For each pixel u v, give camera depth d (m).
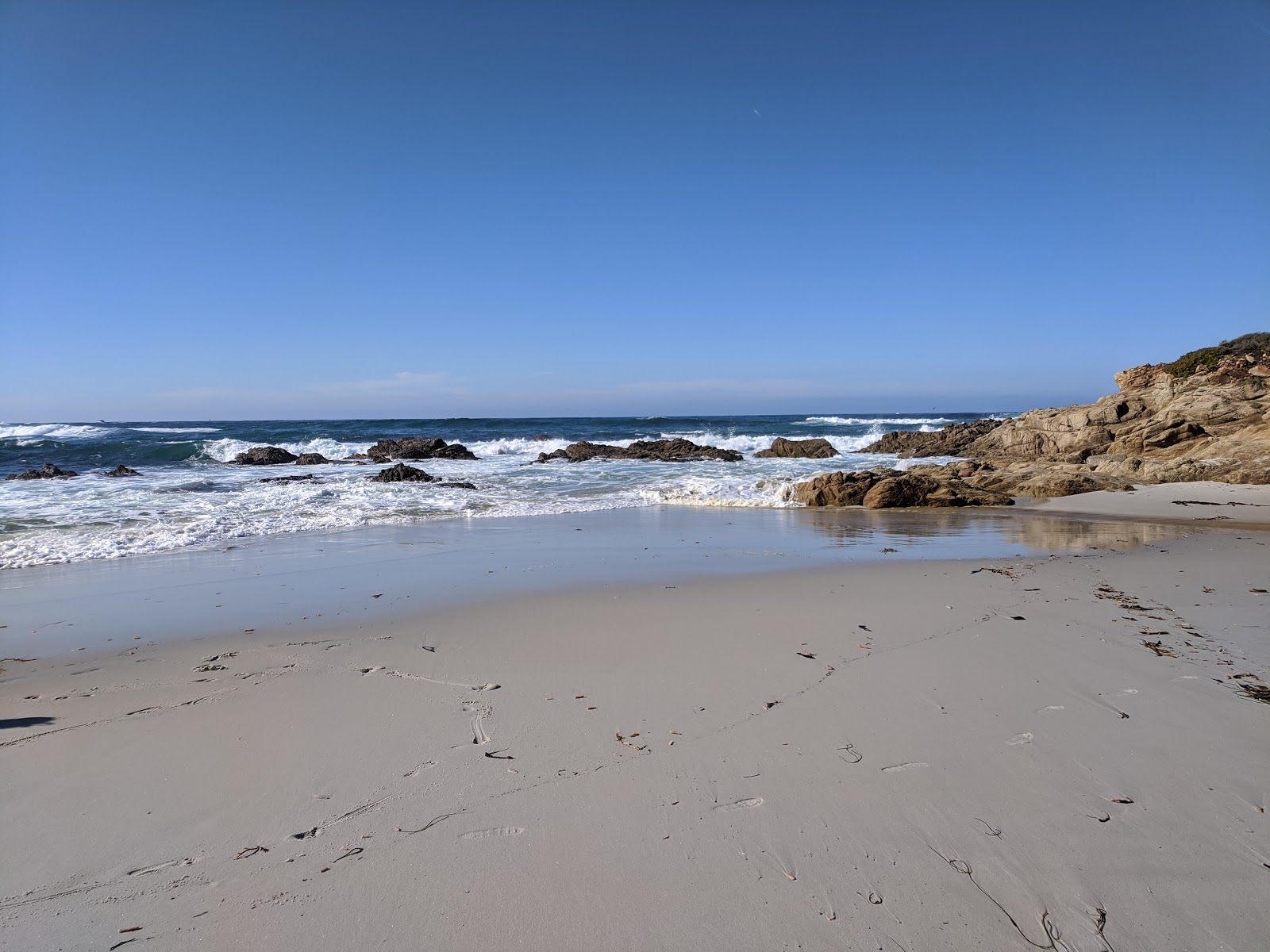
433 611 7.26
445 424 75.00
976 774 3.76
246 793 3.67
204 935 2.69
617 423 87.62
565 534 12.62
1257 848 3.11
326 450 35.81
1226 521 13.58
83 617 7.10
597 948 2.62
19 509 14.35
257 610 7.35
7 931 2.70
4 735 4.36
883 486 16.72
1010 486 18.84
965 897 2.85
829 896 2.87
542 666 5.55
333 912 2.81
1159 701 4.69
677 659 5.67
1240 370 26.00
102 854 3.18
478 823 3.38
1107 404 27.70
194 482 20.34
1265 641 5.99
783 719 4.48
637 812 3.44
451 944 2.64
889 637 6.20
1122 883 2.92
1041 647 5.86
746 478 22.14
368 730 4.40
